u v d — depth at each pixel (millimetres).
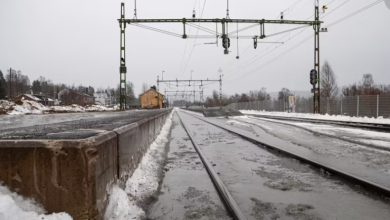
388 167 7855
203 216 4477
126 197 4449
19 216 2975
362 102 33188
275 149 10984
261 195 5508
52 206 3129
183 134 18391
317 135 16516
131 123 6699
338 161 8688
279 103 63469
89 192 3182
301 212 4613
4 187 3105
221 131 20219
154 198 5320
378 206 4875
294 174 7191
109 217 3812
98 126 5922
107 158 3879
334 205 4930
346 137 15148
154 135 12609
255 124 26844
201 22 23781
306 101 49406
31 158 3139
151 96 69312
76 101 88625
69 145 3148
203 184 6375
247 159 9344
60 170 3143
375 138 14617
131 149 5863
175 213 4590
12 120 16797
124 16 25328
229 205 4715
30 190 3125
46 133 4125
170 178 6922
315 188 5953
